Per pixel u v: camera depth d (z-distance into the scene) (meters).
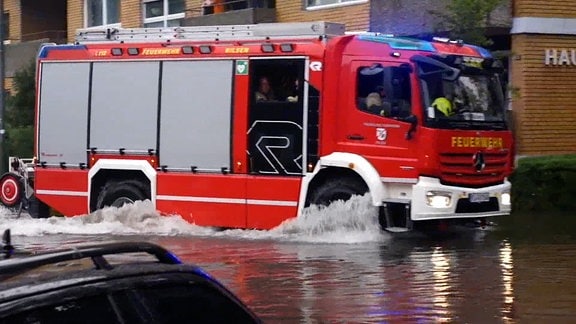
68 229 15.11
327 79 13.56
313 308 8.97
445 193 13.13
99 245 3.99
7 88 29.14
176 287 3.98
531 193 16.89
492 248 12.77
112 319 3.69
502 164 13.98
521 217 16.30
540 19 18.39
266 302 9.27
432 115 13.02
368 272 10.90
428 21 17.55
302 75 13.71
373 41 13.48
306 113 13.67
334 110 13.53
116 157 15.40
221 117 14.40
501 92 14.03
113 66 15.43
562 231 14.48
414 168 13.05
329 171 13.70
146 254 4.18
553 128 18.62
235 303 4.25
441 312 8.72
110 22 27.22
